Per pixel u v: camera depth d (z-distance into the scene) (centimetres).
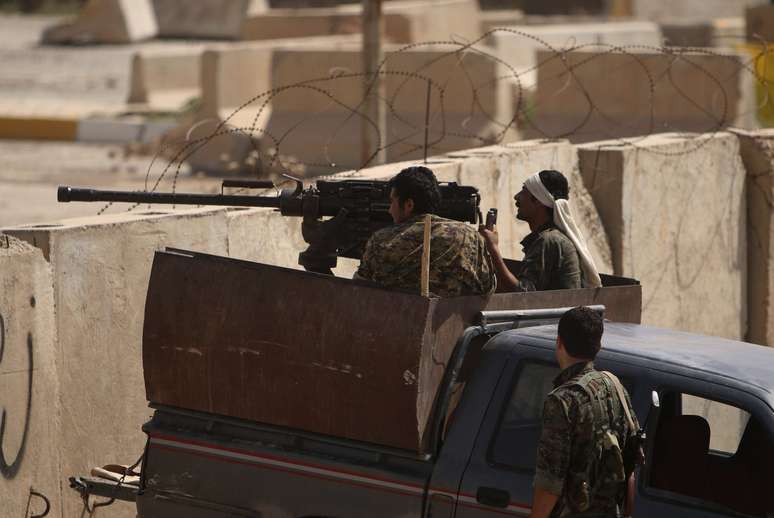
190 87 11275
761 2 14225
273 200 2252
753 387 1748
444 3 10681
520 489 1770
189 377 1994
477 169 3447
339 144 7494
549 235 2294
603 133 5981
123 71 13988
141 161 8906
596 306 2005
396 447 1841
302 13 10525
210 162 8281
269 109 8581
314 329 1878
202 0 16425
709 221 4266
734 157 4375
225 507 1969
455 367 1852
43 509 2317
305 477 1903
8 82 12888
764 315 4484
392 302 1827
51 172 8419
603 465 1664
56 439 2348
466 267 1936
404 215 2000
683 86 5966
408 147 6994
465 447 1823
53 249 2331
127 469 2228
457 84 7012
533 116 6341
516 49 7800
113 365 2491
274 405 1931
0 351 2203
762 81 4697
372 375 1828
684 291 4159
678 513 1723
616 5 13900
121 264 2489
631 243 3872
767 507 1780
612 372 1800
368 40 5531
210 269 1975
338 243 2208
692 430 1856
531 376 1836
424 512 1822
